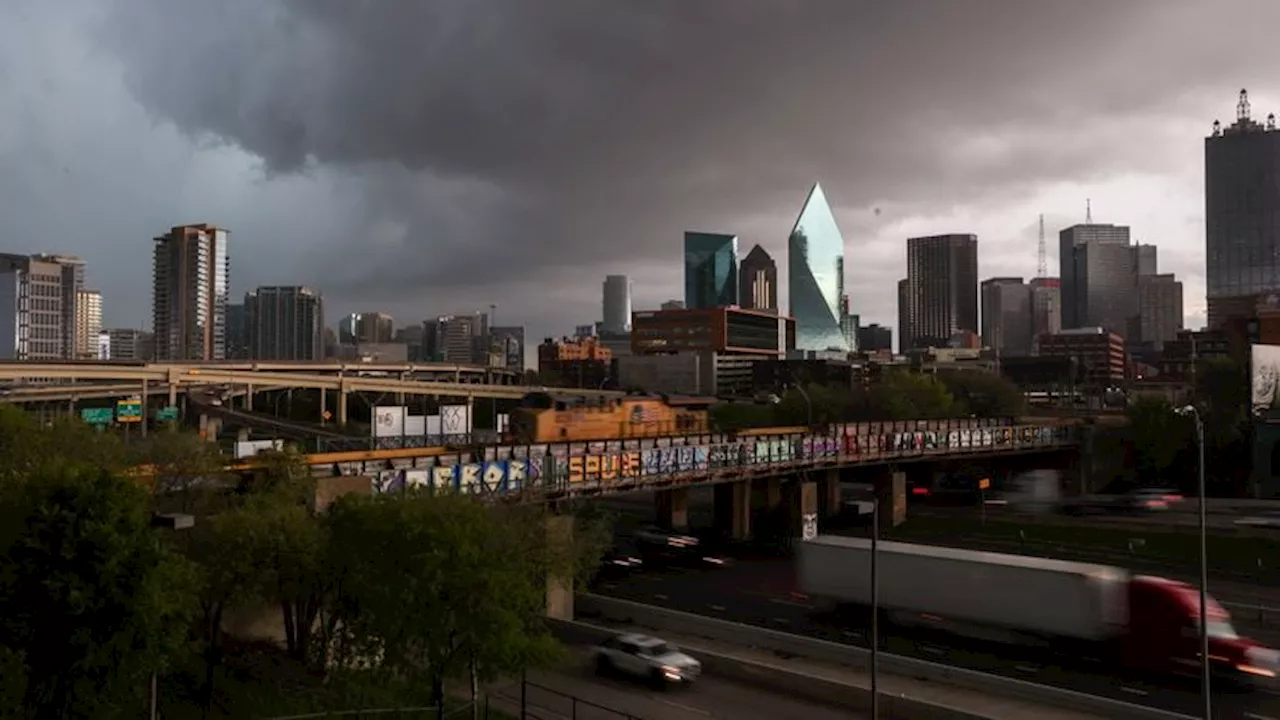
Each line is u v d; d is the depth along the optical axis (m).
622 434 102.12
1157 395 148.50
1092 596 47.06
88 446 47.38
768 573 75.56
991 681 41.62
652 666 43.38
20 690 27.64
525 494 64.06
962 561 52.06
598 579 72.75
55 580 25.45
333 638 41.06
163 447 46.47
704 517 109.12
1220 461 117.31
